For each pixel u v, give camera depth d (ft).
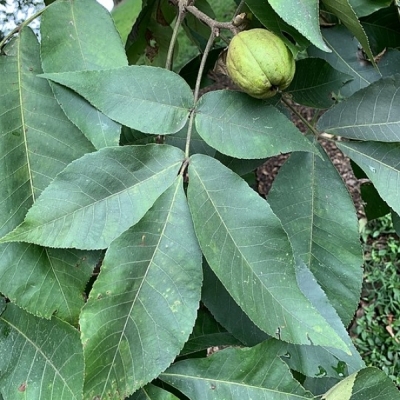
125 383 0.83
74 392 0.87
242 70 0.89
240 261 0.85
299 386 0.93
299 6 0.81
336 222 1.01
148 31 1.46
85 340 0.82
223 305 1.01
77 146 0.94
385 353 2.66
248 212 0.87
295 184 1.03
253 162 1.13
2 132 0.91
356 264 1.00
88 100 0.90
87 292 1.08
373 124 1.03
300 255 1.00
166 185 0.89
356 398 0.93
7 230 0.88
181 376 0.95
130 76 0.92
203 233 0.86
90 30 0.97
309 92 1.19
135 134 1.15
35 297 0.88
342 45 1.23
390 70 1.23
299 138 0.91
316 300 0.94
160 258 0.86
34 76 0.96
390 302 2.77
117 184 0.87
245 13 0.99
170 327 0.85
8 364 0.91
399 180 1.01
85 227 0.85
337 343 0.81
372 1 1.10
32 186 0.91
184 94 0.94
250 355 0.95
